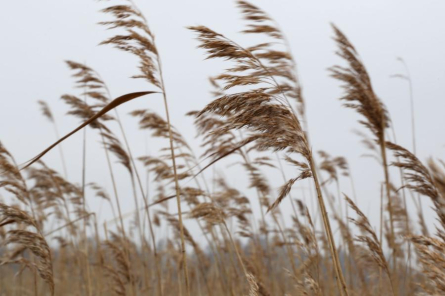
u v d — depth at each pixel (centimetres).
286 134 203
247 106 202
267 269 307
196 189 269
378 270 258
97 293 314
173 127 283
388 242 277
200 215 260
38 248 229
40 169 313
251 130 206
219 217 261
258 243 309
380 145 242
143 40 226
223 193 303
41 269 229
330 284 270
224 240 305
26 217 229
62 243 351
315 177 205
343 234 286
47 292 354
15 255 241
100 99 291
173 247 364
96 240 312
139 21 227
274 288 294
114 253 299
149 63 226
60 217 343
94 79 289
